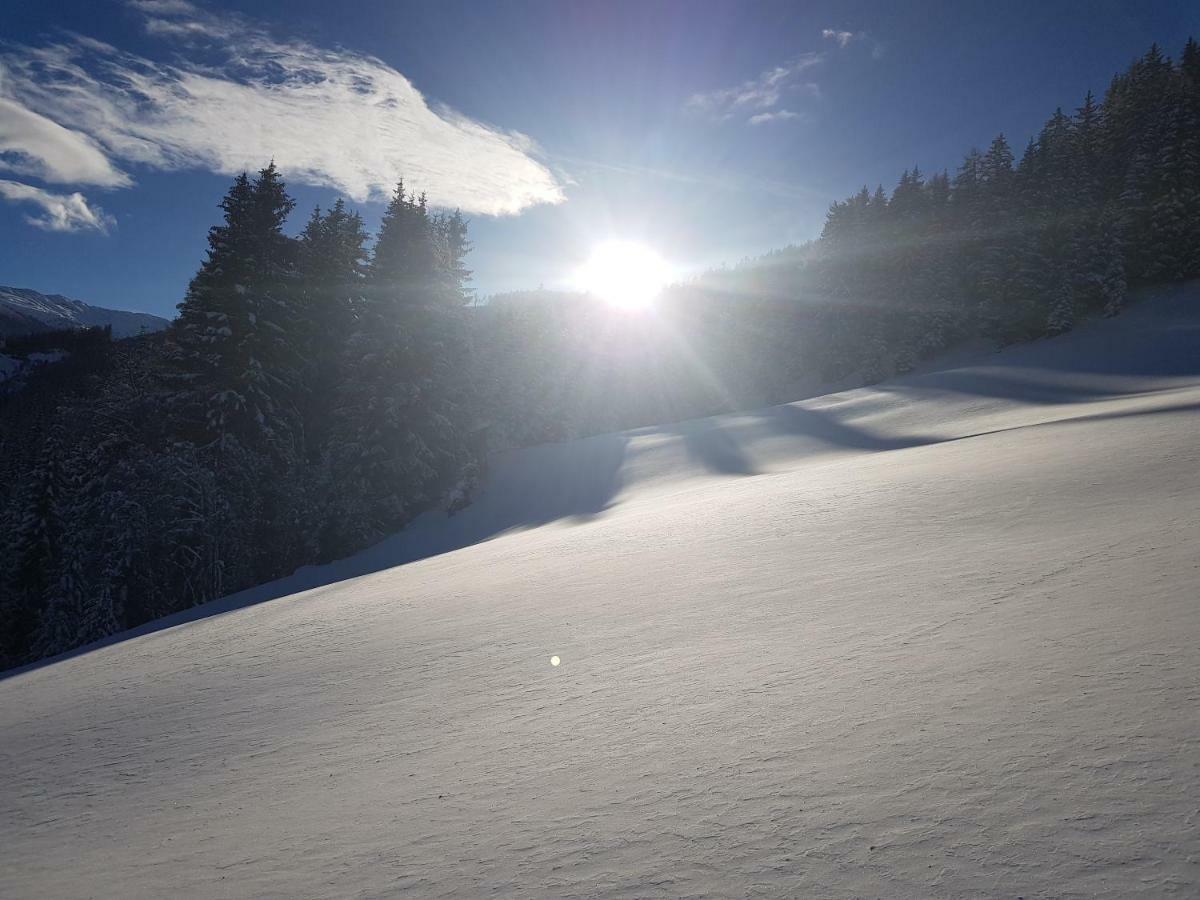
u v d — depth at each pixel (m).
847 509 10.21
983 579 5.21
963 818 2.24
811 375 66.75
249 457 31.44
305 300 42.84
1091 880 1.82
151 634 14.36
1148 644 3.29
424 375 36.97
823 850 2.26
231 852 3.44
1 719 8.23
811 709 3.50
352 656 7.70
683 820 2.70
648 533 12.34
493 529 29.11
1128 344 39.66
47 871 3.73
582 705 4.46
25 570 29.42
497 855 2.77
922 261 63.59
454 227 44.69
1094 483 8.05
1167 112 59.25
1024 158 64.75
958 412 28.81
